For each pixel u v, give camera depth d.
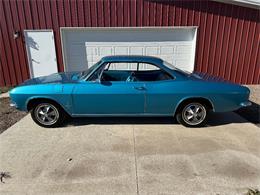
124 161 3.69
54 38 8.41
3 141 4.39
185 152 3.96
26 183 3.19
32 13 8.11
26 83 5.02
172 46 8.70
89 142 4.33
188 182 3.19
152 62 4.82
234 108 4.84
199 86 4.68
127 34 8.49
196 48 8.63
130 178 3.28
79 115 4.91
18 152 3.98
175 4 8.15
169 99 4.70
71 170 3.47
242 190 3.03
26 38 8.38
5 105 6.59
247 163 3.64
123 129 4.89
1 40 8.37
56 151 4.01
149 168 3.51
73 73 5.64
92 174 3.37
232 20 8.36
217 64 8.86
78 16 8.20
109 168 3.51
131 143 4.28
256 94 7.69
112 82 4.69
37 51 8.56
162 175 3.34
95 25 8.30
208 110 4.90
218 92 4.67
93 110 4.82
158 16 8.27
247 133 4.70
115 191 3.02
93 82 4.70
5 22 8.16
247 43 8.65
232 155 3.87
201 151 4.00
